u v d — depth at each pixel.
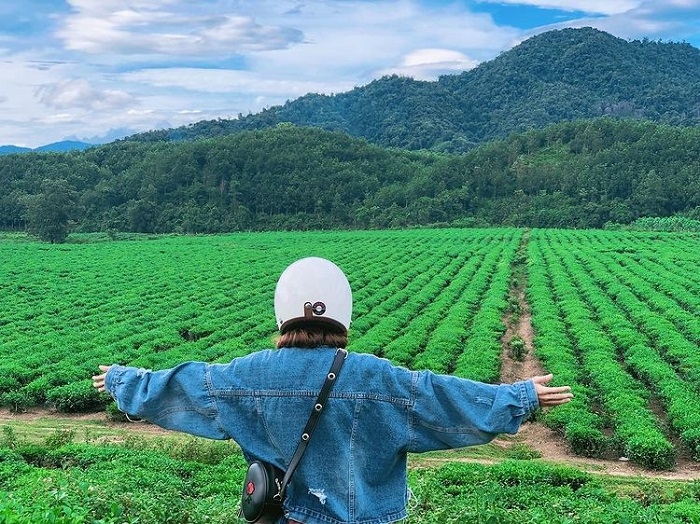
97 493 13.11
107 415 36.12
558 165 169.25
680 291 65.88
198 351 48.62
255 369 5.15
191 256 108.56
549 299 66.25
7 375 41.09
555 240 116.94
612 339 49.84
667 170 154.50
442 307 63.78
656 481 24.97
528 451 30.38
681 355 43.34
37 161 192.50
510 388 5.02
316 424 4.95
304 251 114.44
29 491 13.89
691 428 29.84
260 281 82.94
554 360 43.19
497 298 66.75
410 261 98.88
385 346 49.88
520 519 14.05
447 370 43.94
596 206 149.38
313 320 5.21
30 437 31.61
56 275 88.38
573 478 23.62
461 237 127.50
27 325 58.06
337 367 5.03
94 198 175.88
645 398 35.81
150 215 168.00
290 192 178.25
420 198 171.88
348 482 4.97
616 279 74.31
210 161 183.88
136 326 57.22
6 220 174.25
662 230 131.12
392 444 5.04
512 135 195.75
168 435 32.75
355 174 188.00
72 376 40.59
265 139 199.88
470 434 4.99
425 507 15.98
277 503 4.99
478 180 170.38
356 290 75.06
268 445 5.14
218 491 20.73
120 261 101.81
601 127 182.88
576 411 32.19
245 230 167.00
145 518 12.21
